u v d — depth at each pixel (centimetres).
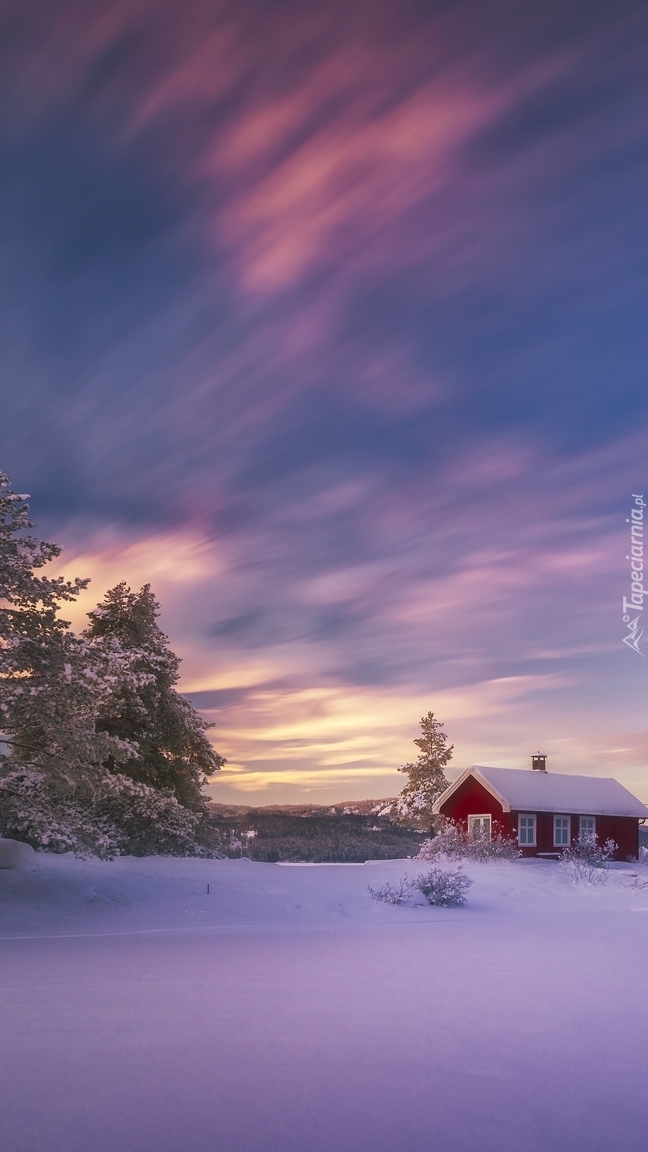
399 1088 598
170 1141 486
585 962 1334
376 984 1079
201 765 4594
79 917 2089
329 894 2641
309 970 1207
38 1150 469
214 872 3028
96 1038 750
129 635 4531
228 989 1025
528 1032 791
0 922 1973
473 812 5397
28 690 2327
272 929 1914
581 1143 488
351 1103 561
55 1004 915
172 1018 843
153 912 2203
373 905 2497
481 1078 626
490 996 993
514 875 3594
